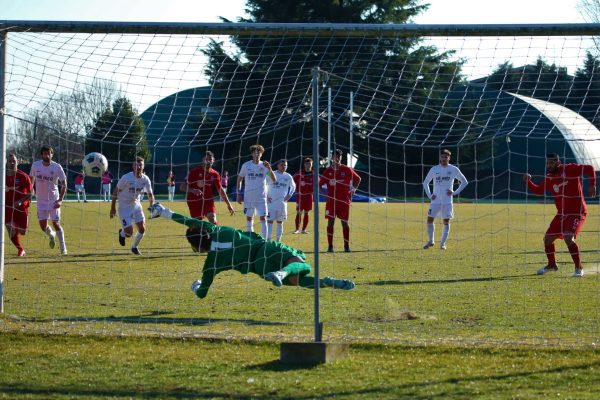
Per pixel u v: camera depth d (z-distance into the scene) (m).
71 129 15.30
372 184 54.41
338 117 23.09
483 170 45.47
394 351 9.23
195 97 16.81
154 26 11.59
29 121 13.34
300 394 7.52
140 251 22.16
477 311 11.96
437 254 21.22
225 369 8.50
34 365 8.73
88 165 20.72
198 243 11.59
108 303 12.81
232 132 21.69
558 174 16.41
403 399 7.32
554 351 9.05
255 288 14.59
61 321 11.10
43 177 20.56
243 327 10.66
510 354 8.98
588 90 15.70
